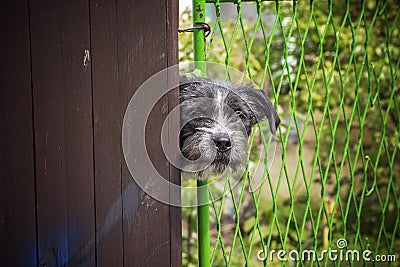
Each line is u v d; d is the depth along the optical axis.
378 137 5.40
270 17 5.77
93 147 2.61
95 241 2.63
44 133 2.52
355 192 5.55
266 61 3.17
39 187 2.53
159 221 2.74
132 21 2.64
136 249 2.71
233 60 5.31
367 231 5.30
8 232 2.49
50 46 2.51
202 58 3.09
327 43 5.34
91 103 2.59
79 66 2.56
